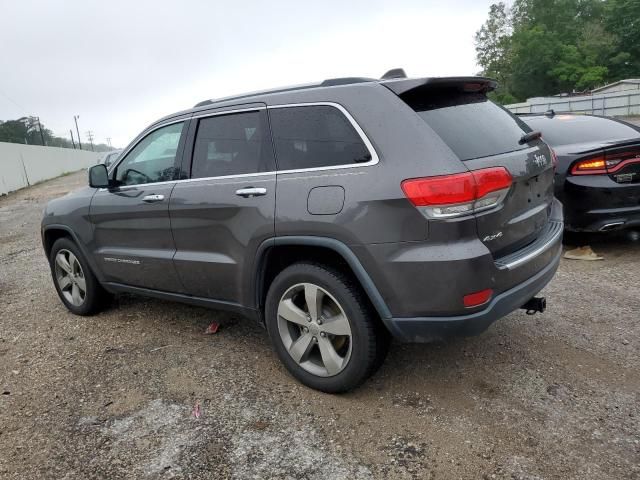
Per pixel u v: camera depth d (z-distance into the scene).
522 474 2.38
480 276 2.55
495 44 86.12
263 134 3.22
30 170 28.16
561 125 6.09
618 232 6.37
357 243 2.71
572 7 85.19
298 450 2.63
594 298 4.42
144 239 3.92
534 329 3.87
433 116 2.79
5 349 4.10
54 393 3.33
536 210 3.12
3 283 6.21
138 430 2.87
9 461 2.66
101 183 4.07
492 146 2.86
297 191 2.94
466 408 2.92
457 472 2.42
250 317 3.45
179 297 3.87
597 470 2.38
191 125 3.67
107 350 3.93
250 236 3.16
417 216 2.56
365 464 2.50
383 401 3.03
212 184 3.40
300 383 3.26
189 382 3.37
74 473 2.55
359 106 2.85
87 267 4.50
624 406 2.86
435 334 2.67
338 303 2.91
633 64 71.94
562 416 2.80
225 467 2.53
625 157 5.10
